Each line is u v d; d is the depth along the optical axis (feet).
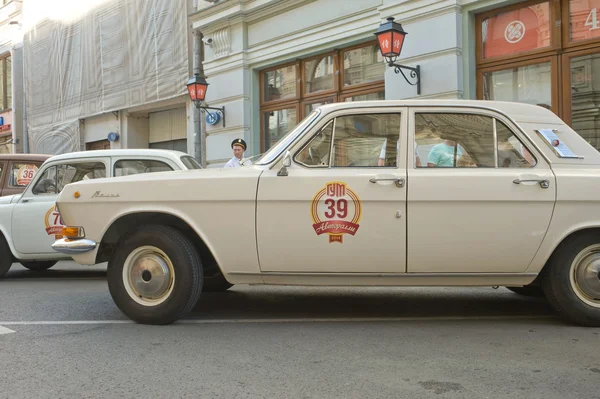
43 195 24.35
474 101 15.37
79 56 62.44
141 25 53.83
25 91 72.08
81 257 15.76
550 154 14.89
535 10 29.32
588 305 14.76
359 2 35.91
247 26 43.62
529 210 14.43
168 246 15.14
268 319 16.33
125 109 56.95
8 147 76.18
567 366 11.91
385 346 13.46
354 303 18.75
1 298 20.01
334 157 15.14
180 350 13.19
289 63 41.88
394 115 15.23
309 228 14.66
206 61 46.44
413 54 32.68
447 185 14.44
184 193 15.11
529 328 15.08
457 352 12.93
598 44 27.14
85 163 24.21
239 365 12.08
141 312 15.38
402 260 14.61
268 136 44.19
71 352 13.07
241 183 14.88
